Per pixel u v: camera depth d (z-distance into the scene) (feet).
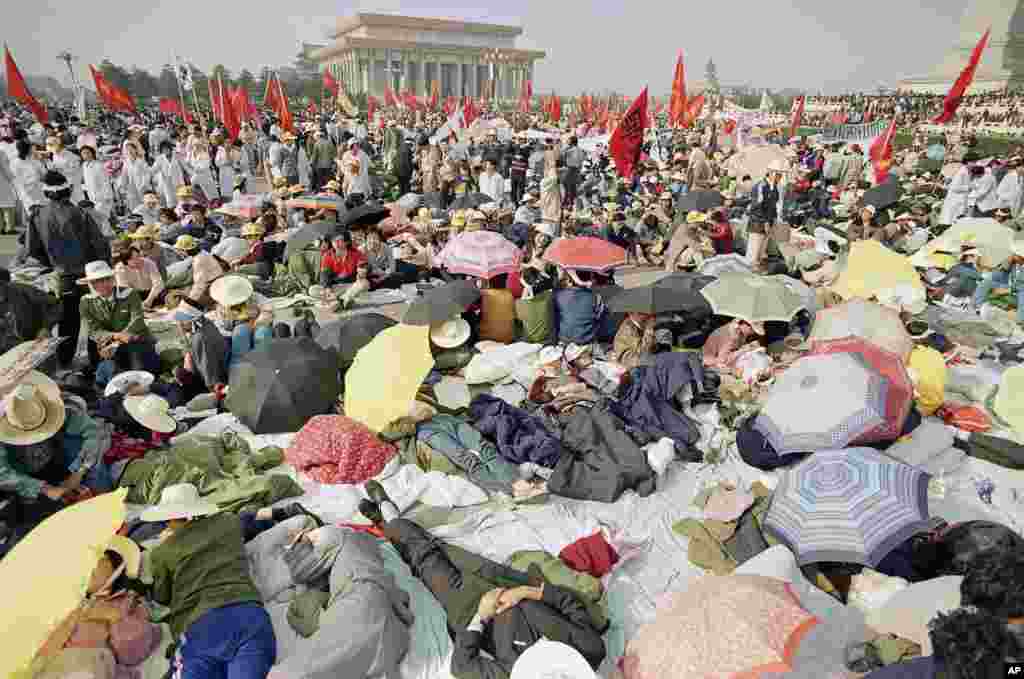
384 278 36.22
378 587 13.62
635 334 25.70
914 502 13.56
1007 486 18.81
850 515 13.64
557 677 11.26
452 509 17.78
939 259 36.32
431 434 19.66
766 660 10.12
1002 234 33.35
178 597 13.47
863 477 14.10
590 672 11.31
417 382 19.15
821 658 11.08
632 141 40.47
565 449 19.48
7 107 173.06
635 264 42.39
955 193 49.73
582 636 12.69
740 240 43.86
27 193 42.27
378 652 12.84
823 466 14.71
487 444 19.57
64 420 16.24
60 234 25.35
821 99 212.02
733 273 26.00
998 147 95.91
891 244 40.91
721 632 10.69
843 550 13.34
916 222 45.06
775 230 43.21
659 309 24.29
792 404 17.71
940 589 12.32
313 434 19.07
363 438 18.98
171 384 23.06
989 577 9.20
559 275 32.73
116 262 28.27
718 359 25.57
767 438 17.79
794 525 14.26
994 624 7.86
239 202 44.96
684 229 39.24
